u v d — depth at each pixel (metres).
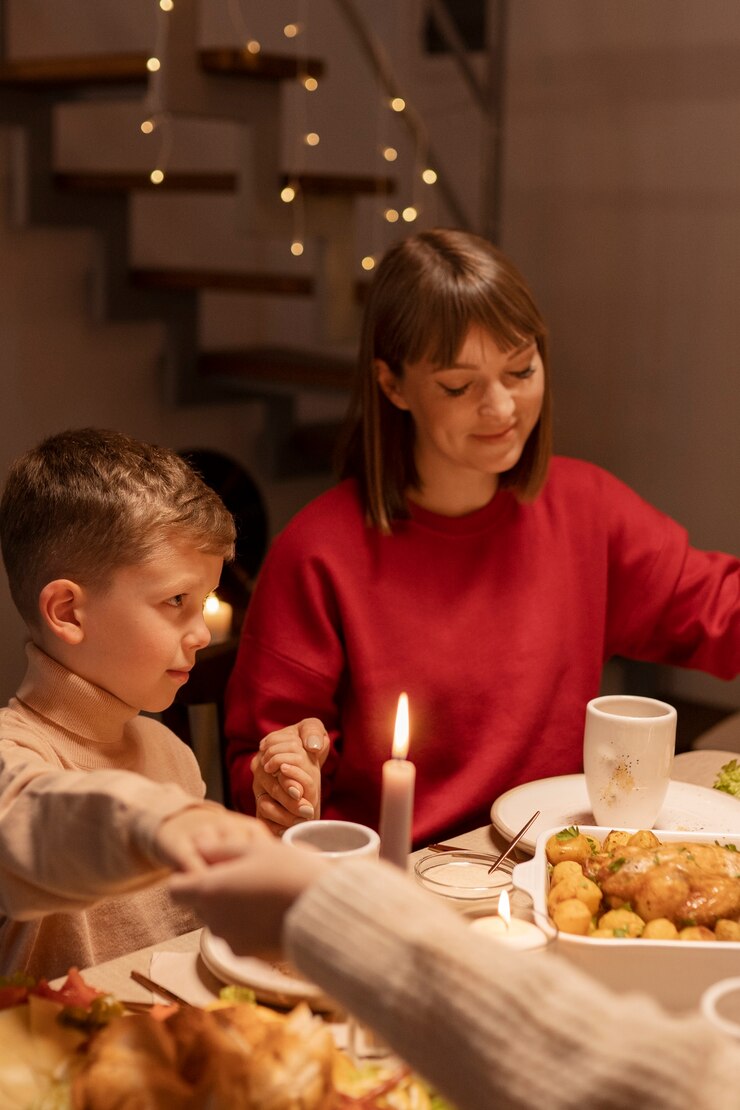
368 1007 0.54
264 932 0.61
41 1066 0.68
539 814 1.27
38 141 3.33
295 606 1.59
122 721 1.11
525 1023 0.51
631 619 1.73
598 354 4.09
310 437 4.10
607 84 3.93
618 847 1.02
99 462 1.07
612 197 3.98
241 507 3.42
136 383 3.82
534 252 4.19
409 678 1.57
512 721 1.59
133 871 0.71
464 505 1.62
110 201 3.55
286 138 4.23
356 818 1.61
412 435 1.61
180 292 3.78
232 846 0.64
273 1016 0.76
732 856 1.01
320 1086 0.63
